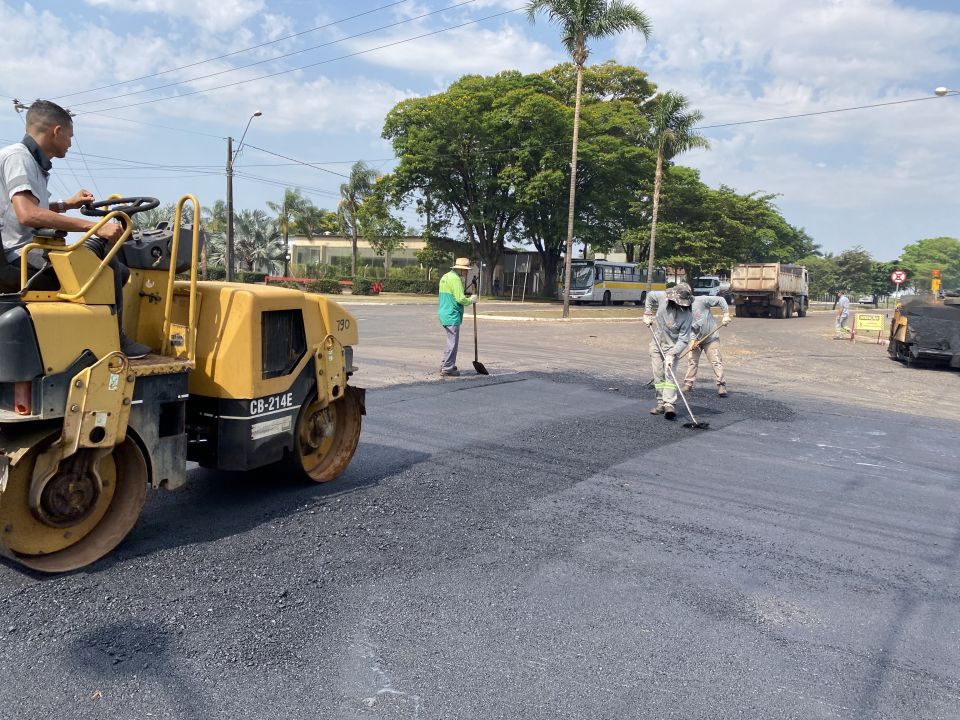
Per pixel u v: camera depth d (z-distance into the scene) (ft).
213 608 11.59
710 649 11.16
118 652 10.19
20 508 11.98
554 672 10.28
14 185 12.09
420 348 49.83
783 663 10.87
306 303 16.67
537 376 38.37
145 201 13.19
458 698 9.55
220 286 15.44
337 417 18.84
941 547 16.17
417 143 143.13
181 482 14.01
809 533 16.63
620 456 22.63
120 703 9.09
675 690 9.99
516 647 10.93
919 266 424.87
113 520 13.30
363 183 171.83
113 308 12.48
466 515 16.58
